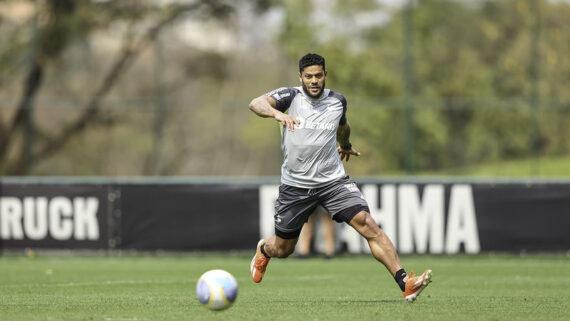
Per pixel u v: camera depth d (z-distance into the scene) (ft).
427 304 102.58
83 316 89.86
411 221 196.95
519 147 399.85
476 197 196.34
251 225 201.67
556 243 195.00
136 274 159.53
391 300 108.68
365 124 392.68
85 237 202.39
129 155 411.95
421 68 416.46
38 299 110.63
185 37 409.49
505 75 407.64
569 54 398.42
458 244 196.24
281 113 90.63
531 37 371.97
